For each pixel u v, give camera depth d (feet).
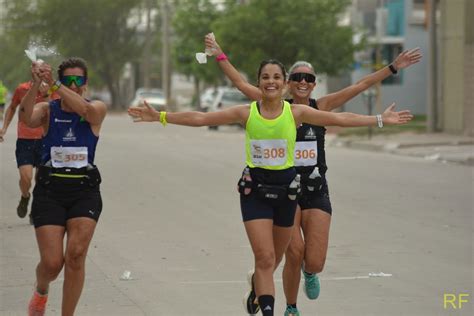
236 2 270.67
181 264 59.26
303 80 46.70
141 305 48.73
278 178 40.70
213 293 51.60
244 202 41.16
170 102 352.28
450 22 196.13
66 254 40.29
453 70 195.52
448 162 138.21
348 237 69.67
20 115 40.73
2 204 84.74
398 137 188.03
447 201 90.84
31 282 53.88
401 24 276.41
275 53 231.09
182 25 300.40
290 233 42.11
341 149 168.14
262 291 40.24
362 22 284.61
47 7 397.80
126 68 529.04
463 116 192.34
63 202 40.40
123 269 57.57
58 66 41.81
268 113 40.91
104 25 410.52
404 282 54.75
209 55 48.78
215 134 212.64
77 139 40.50
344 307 48.83
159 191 95.14
